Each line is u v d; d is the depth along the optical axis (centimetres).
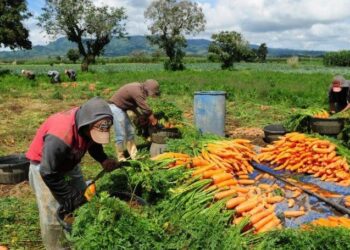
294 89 1959
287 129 900
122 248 340
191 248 403
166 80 2705
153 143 784
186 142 691
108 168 448
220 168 627
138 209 418
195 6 5684
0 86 2494
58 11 4488
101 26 4547
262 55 9869
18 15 3931
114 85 2586
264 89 1933
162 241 379
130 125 746
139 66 6769
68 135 358
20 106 1639
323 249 382
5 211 557
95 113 345
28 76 2984
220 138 757
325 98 1517
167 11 5581
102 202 362
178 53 5741
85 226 351
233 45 6047
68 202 378
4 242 489
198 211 479
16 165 673
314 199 600
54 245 426
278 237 403
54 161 358
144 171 490
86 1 4525
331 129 796
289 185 658
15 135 1039
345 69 5866
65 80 3078
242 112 1374
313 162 716
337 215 546
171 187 531
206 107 876
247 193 555
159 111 814
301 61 10006
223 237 420
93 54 4762
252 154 777
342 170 687
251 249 418
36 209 569
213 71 4759
